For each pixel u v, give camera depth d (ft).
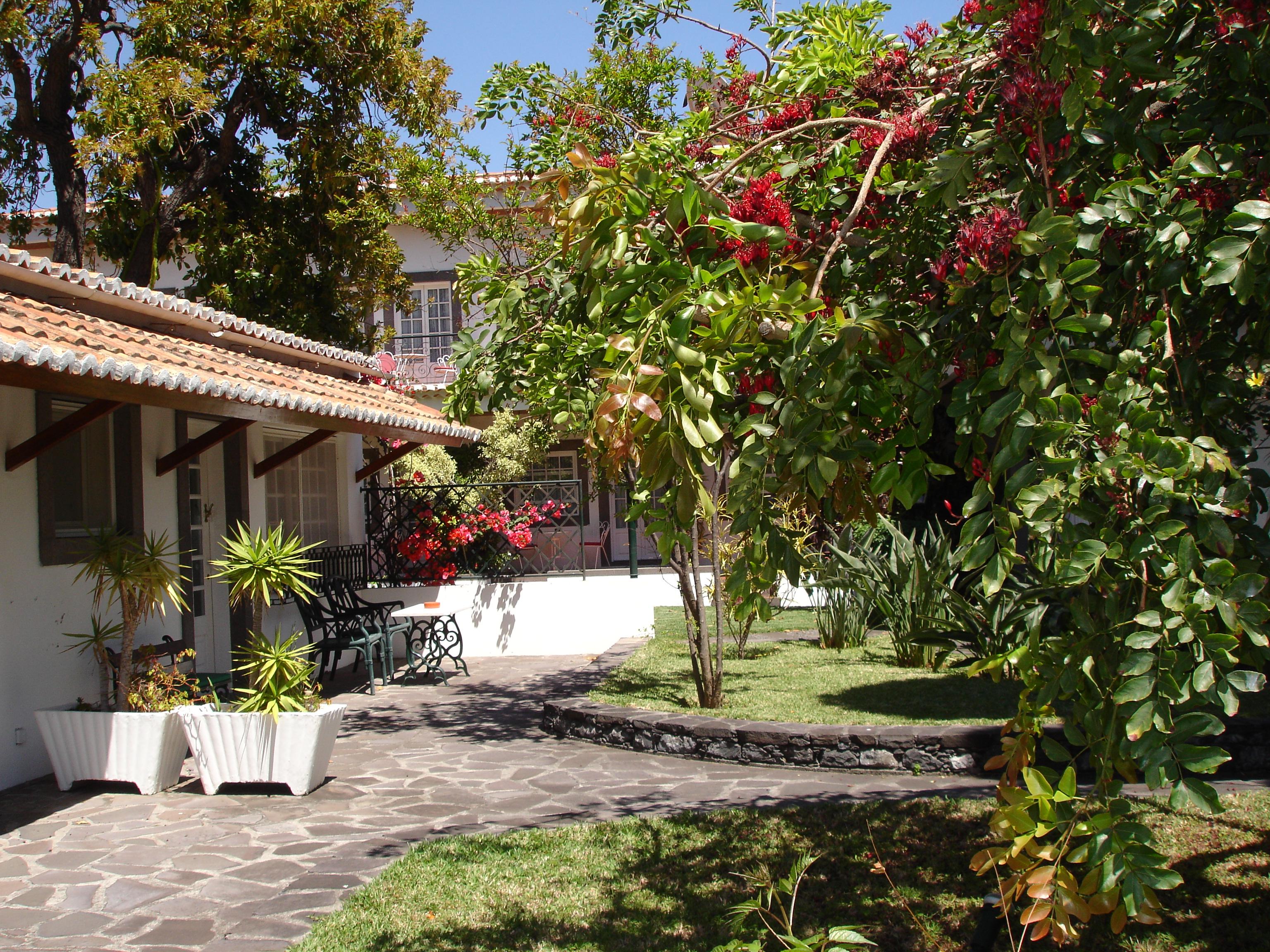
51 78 45.27
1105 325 6.46
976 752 20.94
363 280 47.65
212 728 21.25
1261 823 15.99
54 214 53.36
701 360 6.88
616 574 45.78
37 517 23.20
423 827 18.62
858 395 7.86
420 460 52.39
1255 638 5.54
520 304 16.07
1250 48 7.48
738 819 17.94
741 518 7.66
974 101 9.30
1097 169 8.28
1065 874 6.00
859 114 11.37
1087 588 6.45
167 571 22.54
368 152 45.78
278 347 34.60
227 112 45.68
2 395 22.33
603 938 13.04
